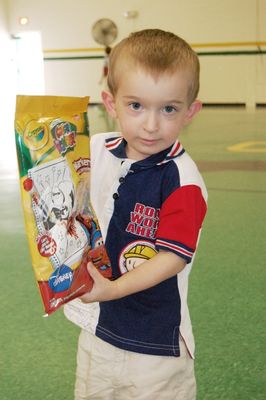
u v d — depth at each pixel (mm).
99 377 1122
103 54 14000
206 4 12359
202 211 986
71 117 909
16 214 3441
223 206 3523
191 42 12688
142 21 13203
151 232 1017
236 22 12180
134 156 1029
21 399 1508
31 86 15586
